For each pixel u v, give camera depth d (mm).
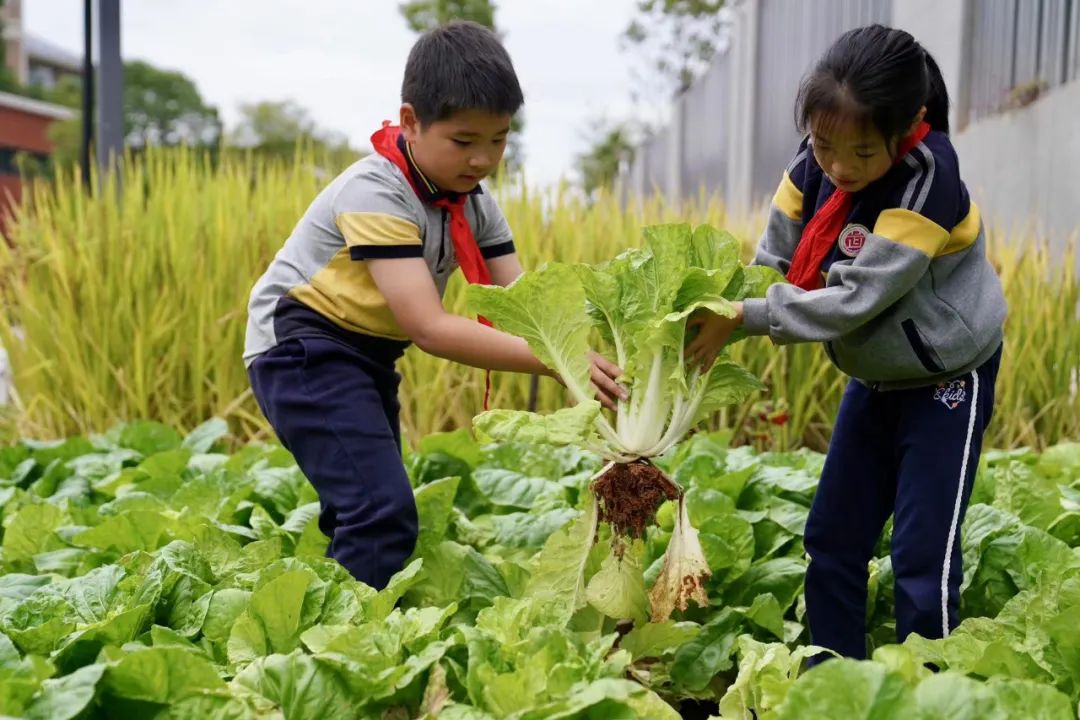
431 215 2482
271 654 1971
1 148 30297
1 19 46656
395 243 2363
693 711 2412
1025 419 4840
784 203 2451
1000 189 6809
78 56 54281
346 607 2080
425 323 2336
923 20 8117
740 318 2180
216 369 4922
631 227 5262
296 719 1770
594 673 1836
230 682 1861
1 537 3246
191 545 2391
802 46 10234
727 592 2613
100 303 4984
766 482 3109
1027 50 6508
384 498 2375
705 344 2193
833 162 2074
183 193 5195
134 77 39156
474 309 2178
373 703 1829
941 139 2170
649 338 2102
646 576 2479
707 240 2254
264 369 2494
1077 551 2510
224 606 2113
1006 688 1591
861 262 2107
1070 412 4824
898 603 2213
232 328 4922
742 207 6898
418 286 2354
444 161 2342
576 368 2188
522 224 5125
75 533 2881
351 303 2455
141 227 5109
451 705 1803
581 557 2227
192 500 3074
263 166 6031
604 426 2172
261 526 2906
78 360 4914
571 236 5117
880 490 2379
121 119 5781
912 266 2066
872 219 2195
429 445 3436
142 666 1681
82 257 4969
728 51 13828
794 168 2439
